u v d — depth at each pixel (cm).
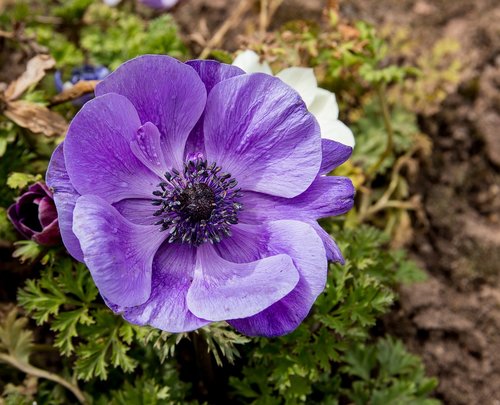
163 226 32
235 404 39
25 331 38
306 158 31
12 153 38
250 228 32
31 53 40
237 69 32
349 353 39
